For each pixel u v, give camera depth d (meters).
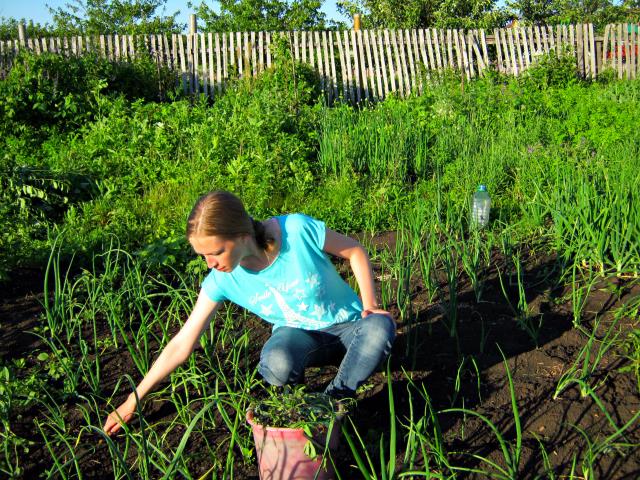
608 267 4.45
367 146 7.63
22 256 4.88
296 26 22.17
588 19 26.77
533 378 3.17
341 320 2.87
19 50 12.39
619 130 7.49
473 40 14.18
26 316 4.10
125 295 4.09
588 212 4.54
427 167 7.59
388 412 2.98
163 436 2.79
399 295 3.86
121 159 7.64
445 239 5.34
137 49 12.70
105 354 3.64
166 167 7.40
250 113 8.24
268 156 7.28
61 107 10.34
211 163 7.19
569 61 13.30
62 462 2.75
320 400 2.50
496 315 3.90
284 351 2.73
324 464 2.38
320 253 2.71
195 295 3.86
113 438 2.90
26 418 3.05
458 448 2.69
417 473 2.27
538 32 14.57
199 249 2.39
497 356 3.40
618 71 14.95
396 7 21.84
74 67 11.05
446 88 10.47
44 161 8.01
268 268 2.65
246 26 22.23
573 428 2.76
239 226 2.39
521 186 6.21
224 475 2.41
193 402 3.14
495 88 10.65
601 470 2.49
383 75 13.47
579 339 3.52
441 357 3.42
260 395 3.15
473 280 4.12
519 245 5.08
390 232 5.86
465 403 3.00
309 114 8.85
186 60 12.99
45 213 6.50
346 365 2.73
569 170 5.45
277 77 11.54
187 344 2.73
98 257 4.96
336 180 7.16
